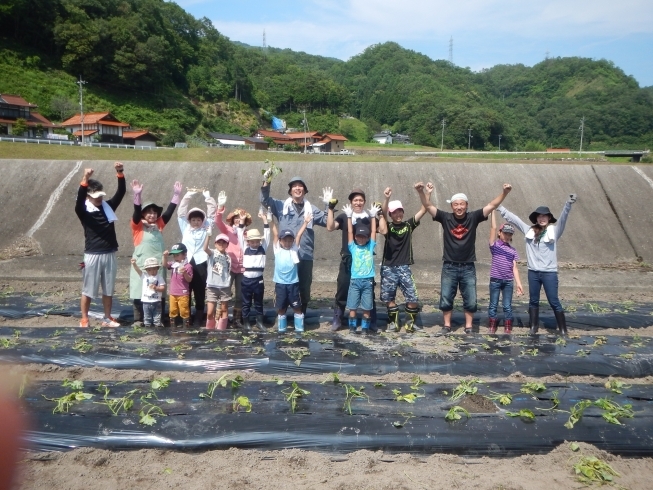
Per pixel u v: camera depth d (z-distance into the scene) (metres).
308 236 8.52
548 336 8.05
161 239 8.81
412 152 59.44
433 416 5.39
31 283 12.36
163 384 6.07
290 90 111.00
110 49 66.81
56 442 5.00
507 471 4.71
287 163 18.92
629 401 5.80
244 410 5.48
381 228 8.36
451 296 8.45
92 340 7.66
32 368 6.72
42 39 64.38
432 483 4.48
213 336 7.80
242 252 8.84
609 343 7.84
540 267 8.45
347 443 5.01
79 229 15.89
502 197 8.14
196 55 87.50
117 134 52.84
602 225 15.79
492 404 5.60
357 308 8.31
